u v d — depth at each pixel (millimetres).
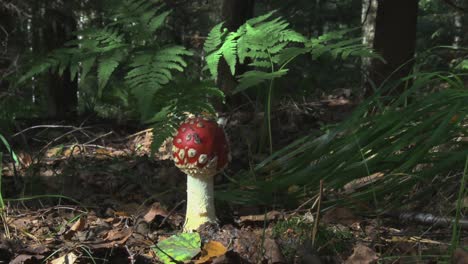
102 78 853
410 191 994
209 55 919
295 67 2459
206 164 826
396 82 999
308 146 1010
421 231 869
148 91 816
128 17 905
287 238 842
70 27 2074
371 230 874
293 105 1764
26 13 1979
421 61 1889
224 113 1633
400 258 769
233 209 984
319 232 844
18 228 896
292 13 3061
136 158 1375
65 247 803
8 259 789
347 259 791
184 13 2379
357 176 938
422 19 3793
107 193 1132
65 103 2221
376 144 930
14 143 1562
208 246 795
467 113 892
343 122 965
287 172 1047
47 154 1472
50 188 1135
